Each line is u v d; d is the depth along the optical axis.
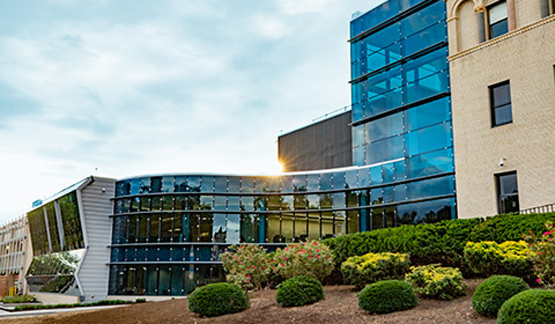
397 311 12.58
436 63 26.70
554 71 18.55
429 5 27.66
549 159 18.11
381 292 12.78
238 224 35.50
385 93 29.58
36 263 51.38
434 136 26.33
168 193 36.91
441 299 12.99
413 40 28.23
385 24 30.14
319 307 14.56
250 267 20.38
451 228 15.70
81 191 38.81
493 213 19.56
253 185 35.91
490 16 21.45
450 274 13.44
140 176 38.41
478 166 20.42
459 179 21.09
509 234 14.10
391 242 17.30
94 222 38.84
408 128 27.94
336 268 19.20
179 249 35.75
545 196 18.05
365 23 31.61
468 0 22.17
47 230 47.62
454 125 21.64
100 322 17.72
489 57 20.72
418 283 13.90
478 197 20.23
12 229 66.94
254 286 21.77
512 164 19.25
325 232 33.06
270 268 20.77
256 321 14.02
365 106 30.94
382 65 30.00
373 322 12.02
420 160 26.94
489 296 10.71
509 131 19.56
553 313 8.75
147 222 37.28
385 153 29.31
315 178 34.16
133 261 37.09
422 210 26.78
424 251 16.02
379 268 15.52
